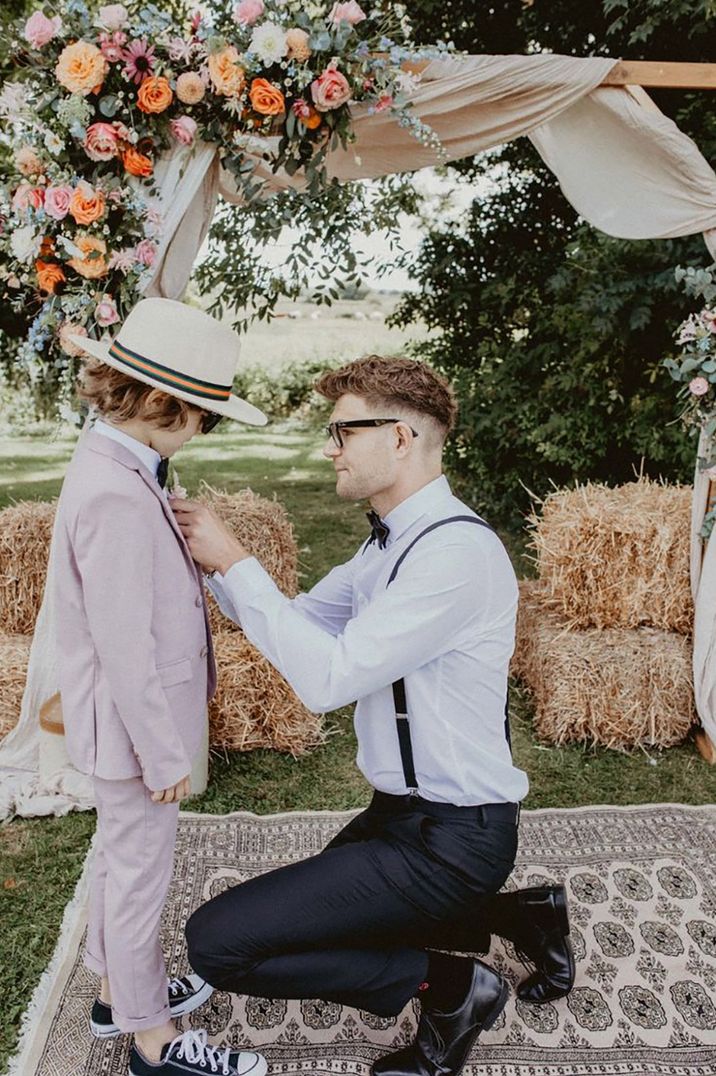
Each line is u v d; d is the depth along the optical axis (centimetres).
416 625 160
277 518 378
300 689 166
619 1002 219
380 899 168
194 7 281
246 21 262
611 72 302
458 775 169
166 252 293
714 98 521
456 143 320
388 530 176
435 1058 186
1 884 258
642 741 355
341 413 170
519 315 679
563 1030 210
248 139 279
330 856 174
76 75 249
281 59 273
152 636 160
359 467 171
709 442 340
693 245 513
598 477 666
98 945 185
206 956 168
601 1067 199
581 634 372
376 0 280
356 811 301
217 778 322
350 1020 212
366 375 168
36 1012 211
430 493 174
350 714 380
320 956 171
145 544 155
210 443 1100
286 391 1257
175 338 159
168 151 277
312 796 311
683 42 548
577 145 328
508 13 629
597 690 346
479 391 675
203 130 276
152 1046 184
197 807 301
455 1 624
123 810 170
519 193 680
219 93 265
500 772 174
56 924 242
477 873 171
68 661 167
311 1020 211
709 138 515
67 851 274
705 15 480
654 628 378
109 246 269
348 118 280
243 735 332
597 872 269
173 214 279
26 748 314
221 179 325
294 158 290
